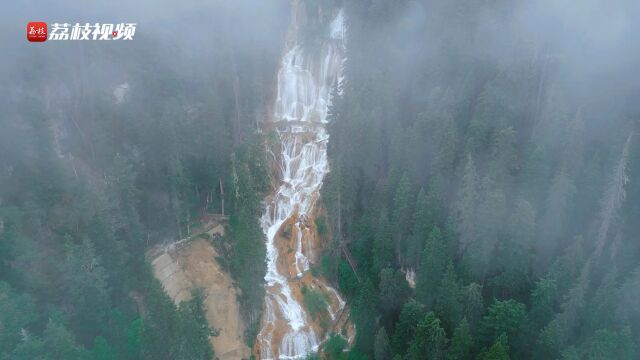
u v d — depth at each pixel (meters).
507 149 65.69
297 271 77.50
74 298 58.56
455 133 69.44
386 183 71.12
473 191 63.09
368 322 66.00
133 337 61.22
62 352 51.94
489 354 52.22
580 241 59.88
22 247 56.53
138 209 71.00
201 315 62.62
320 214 80.50
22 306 52.62
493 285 63.69
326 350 70.00
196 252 74.56
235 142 82.12
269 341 70.69
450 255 63.88
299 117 94.00
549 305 58.34
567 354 51.81
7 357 48.50
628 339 50.84
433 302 63.09
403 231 68.94
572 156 65.88
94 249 59.66
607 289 55.72
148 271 65.75
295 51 97.25
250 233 66.31
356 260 75.00
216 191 79.38
